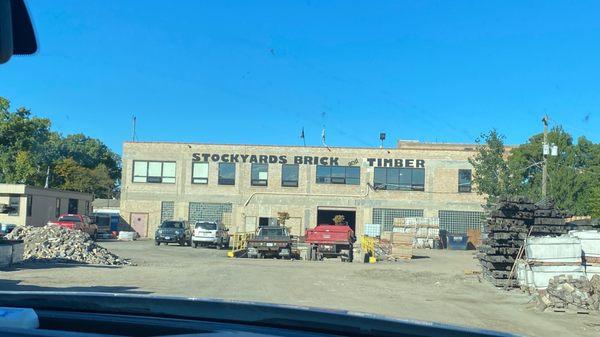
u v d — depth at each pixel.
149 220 53.59
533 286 16.39
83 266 21.41
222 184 53.53
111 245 38.34
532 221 19.47
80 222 40.72
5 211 45.81
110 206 77.62
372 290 16.86
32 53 2.37
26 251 23.11
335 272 22.39
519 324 12.02
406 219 51.06
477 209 52.00
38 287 14.75
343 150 53.19
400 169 52.97
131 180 53.91
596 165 43.44
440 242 50.19
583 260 16.45
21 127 51.41
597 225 19.78
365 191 52.88
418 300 15.10
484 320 12.31
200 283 16.66
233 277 18.72
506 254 18.88
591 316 13.27
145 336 2.39
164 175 53.91
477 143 48.78
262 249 31.05
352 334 2.62
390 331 2.60
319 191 53.12
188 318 2.81
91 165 89.75
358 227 52.75
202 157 53.72
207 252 34.00
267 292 15.24
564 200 41.41
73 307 2.90
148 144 53.97
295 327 2.69
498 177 46.12
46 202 50.38
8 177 53.75
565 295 14.35
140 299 2.91
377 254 34.47
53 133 84.81
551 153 36.44
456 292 17.20
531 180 48.06
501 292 17.33
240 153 53.59
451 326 2.66
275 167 53.44
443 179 52.56
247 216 53.16
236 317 2.76
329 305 13.38
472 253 43.16
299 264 26.33
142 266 22.56
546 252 16.34
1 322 2.25
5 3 2.14
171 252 32.59
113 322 2.64
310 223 52.88
